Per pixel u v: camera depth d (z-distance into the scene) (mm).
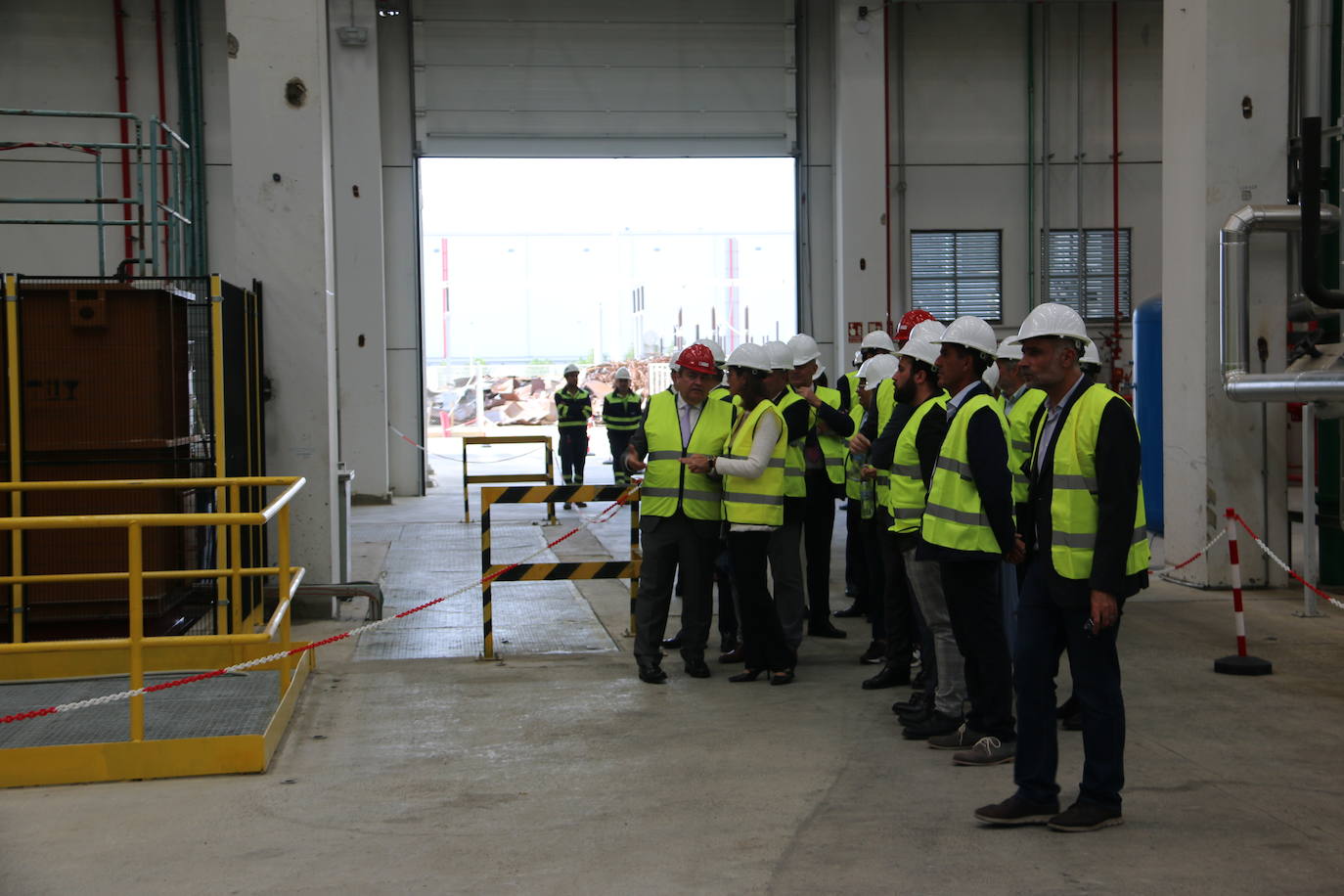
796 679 7051
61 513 7164
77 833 4688
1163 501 11953
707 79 17922
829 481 8055
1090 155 18016
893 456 6082
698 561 7066
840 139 17562
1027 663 4559
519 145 17797
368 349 17344
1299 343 9797
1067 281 18109
